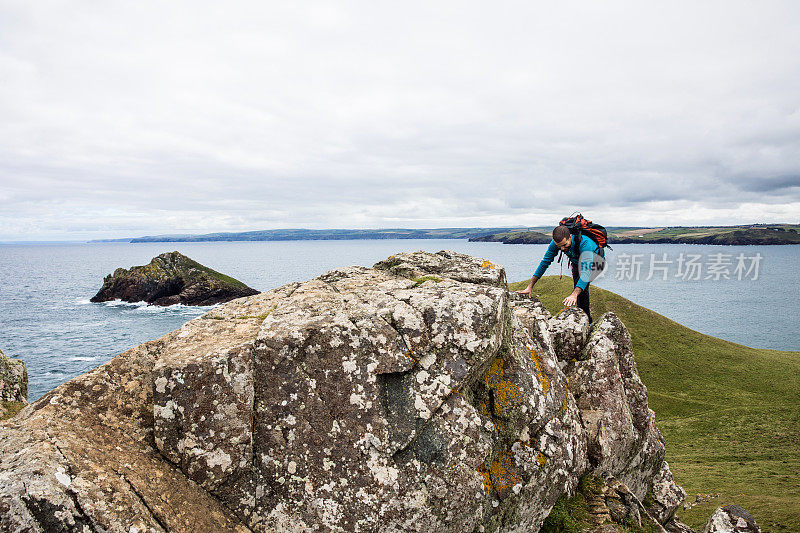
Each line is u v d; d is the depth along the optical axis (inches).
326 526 230.1
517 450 285.0
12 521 162.2
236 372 236.4
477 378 292.7
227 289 5182.1
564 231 410.0
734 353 3334.2
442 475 246.2
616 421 375.6
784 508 1040.8
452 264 397.4
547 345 357.7
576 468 332.5
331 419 245.1
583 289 442.3
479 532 260.4
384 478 239.3
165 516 196.2
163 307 4894.2
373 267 424.5
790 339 5388.8
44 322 4030.5
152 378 229.9
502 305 301.4
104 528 173.6
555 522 306.7
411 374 264.2
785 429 2198.6
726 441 2117.4
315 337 252.4
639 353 3294.8
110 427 225.9
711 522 400.5
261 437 237.6
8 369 363.9
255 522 228.1
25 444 189.6
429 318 277.0
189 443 226.5
